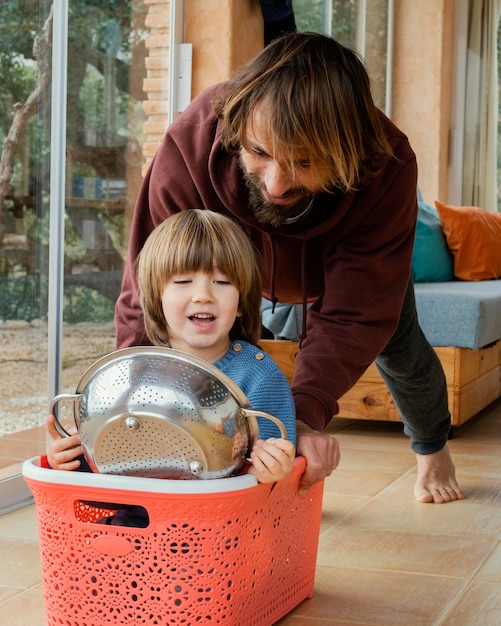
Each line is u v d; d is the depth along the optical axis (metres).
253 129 1.28
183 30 2.92
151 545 1.22
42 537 1.29
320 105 1.26
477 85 5.03
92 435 1.23
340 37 4.05
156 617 1.24
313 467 1.37
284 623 1.44
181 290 1.40
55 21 2.24
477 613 1.49
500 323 3.22
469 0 4.94
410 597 1.56
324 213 1.52
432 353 2.05
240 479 1.20
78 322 2.37
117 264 2.52
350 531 1.95
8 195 2.11
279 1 3.06
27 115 2.16
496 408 3.61
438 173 4.75
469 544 1.87
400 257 1.59
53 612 1.30
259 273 1.51
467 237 3.98
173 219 1.45
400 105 4.79
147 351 1.22
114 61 2.51
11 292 2.13
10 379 2.14
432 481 2.24
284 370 3.13
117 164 2.52
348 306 1.54
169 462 1.22
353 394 3.13
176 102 2.89
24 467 1.27
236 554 1.26
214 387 1.21
